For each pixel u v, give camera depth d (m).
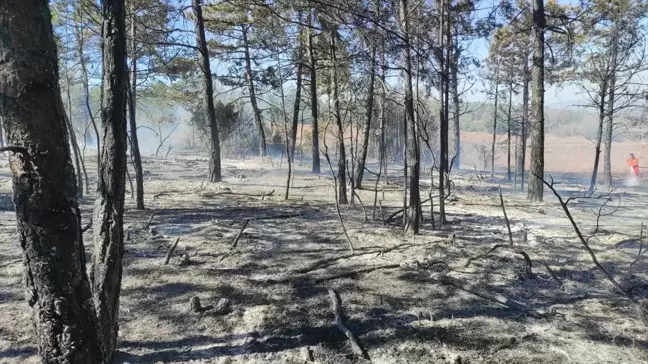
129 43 10.39
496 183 20.36
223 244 6.91
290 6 6.91
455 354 3.81
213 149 14.82
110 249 3.39
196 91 25.16
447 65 8.01
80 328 2.65
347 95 14.30
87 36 10.32
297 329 4.22
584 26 15.55
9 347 3.68
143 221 8.29
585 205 12.56
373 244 7.11
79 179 10.25
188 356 3.69
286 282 5.41
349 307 4.72
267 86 19.53
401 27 6.80
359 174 14.05
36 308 2.59
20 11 2.30
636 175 22.12
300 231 7.93
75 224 2.61
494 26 10.80
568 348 3.94
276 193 12.84
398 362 3.69
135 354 3.68
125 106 3.45
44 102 2.41
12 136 2.41
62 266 2.55
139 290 5.03
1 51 2.31
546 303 4.96
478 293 5.15
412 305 4.82
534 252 6.89
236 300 4.84
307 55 15.03
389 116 17.59
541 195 12.61
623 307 4.85
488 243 7.39
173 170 18.66
